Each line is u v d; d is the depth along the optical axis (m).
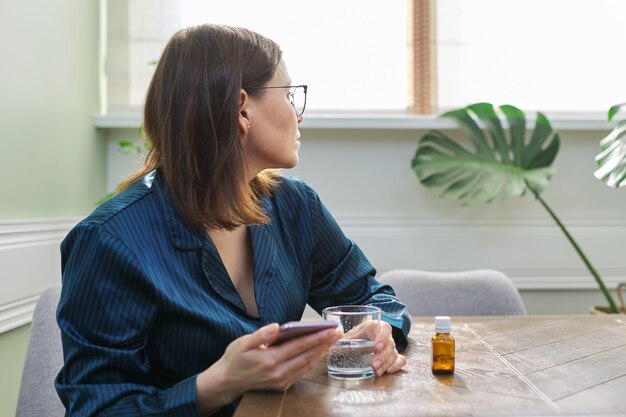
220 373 0.96
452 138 2.78
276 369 0.94
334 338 0.93
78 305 1.05
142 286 1.07
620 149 2.05
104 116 2.63
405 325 1.29
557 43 2.82
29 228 2.05
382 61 2.83
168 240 1.15
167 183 1.18
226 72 1.18
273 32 2.81
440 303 1.94
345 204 2.75
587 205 2.76
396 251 2.74
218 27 1.24
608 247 2.74
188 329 1.10
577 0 2.81
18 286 1.98
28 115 2.08
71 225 2.39
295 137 1.28
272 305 1.23
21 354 2.06
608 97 2.82
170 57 1.21
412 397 0.95
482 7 2.81
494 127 2.59
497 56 2.81
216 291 1.16
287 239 1.37
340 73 2.83
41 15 2.17
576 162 2.76
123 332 1.05
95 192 2.66
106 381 1.02
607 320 1.57
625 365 1.13
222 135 1.18
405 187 2.75
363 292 1.44
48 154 2.22
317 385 1.01
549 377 1.06
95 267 1.06
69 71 2.41
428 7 2.81
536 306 2.78
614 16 2.82
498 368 1.12
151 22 2.77
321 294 1.46
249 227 1.27
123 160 2.75
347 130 2.75
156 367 1.12
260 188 1.38
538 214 2.75
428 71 2.81
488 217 2.75
